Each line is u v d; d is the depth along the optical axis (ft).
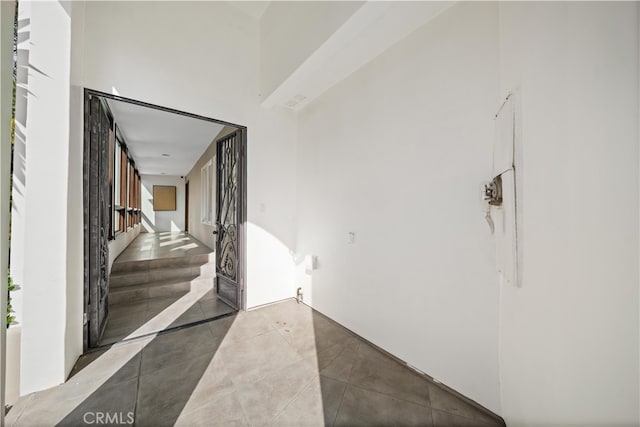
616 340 2.21
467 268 5.11
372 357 6.65
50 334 5.39
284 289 10.55
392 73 6.64
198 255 13.56
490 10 4.75
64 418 4.63
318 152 9.45
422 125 5.93
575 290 2.68
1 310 1.48
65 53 5.58
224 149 11.43
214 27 8.73
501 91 4.45
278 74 8.58
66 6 5.59
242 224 9.59
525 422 3.73
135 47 7.24
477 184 4.91
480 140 4.86
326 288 9.05
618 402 2.18
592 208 2.46
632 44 2.08
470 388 5.08
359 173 7.71
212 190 16.47
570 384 2.75
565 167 2.84
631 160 2.09
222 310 9.55
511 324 4.18
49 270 5.40
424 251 5.91
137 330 7.93
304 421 4.65
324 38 6.50
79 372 5.87
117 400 5.06
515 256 3.80
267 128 10.01
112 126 11.21
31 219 5.27
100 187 7.17
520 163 3.69
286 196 10.53
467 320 5.12
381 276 7.00
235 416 4.73
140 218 26.71
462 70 5.17
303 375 5.90
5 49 1.54
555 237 3.01
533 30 3.48
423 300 5.94
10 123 1.60
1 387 1.44
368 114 7.37
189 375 5.83
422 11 5.52
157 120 11.84
